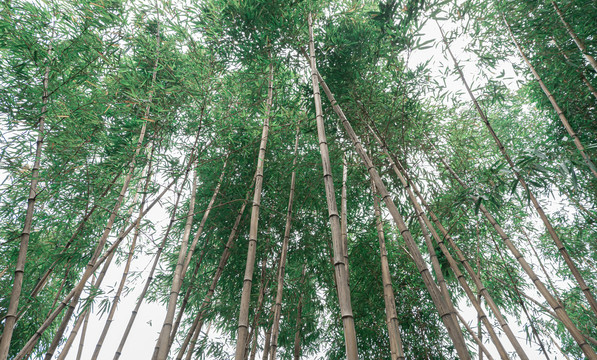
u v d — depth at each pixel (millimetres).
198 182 5789
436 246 5156
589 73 4133
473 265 5250
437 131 4941
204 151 4223
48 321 3117
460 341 2334
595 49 4000
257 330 4973
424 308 5730
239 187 5289
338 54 4629
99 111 4020
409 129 4809
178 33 4219
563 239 5664
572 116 4449
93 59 3803
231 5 4230
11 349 4008
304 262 5727
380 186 3096
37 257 4148
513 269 5457
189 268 5883
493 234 5484
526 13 4281
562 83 4348
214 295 5570
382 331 5668
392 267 5785
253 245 3137
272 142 4961
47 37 3619
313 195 5293
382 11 3646
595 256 5492
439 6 3467
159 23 4387
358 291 5652
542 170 3135
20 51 3404
